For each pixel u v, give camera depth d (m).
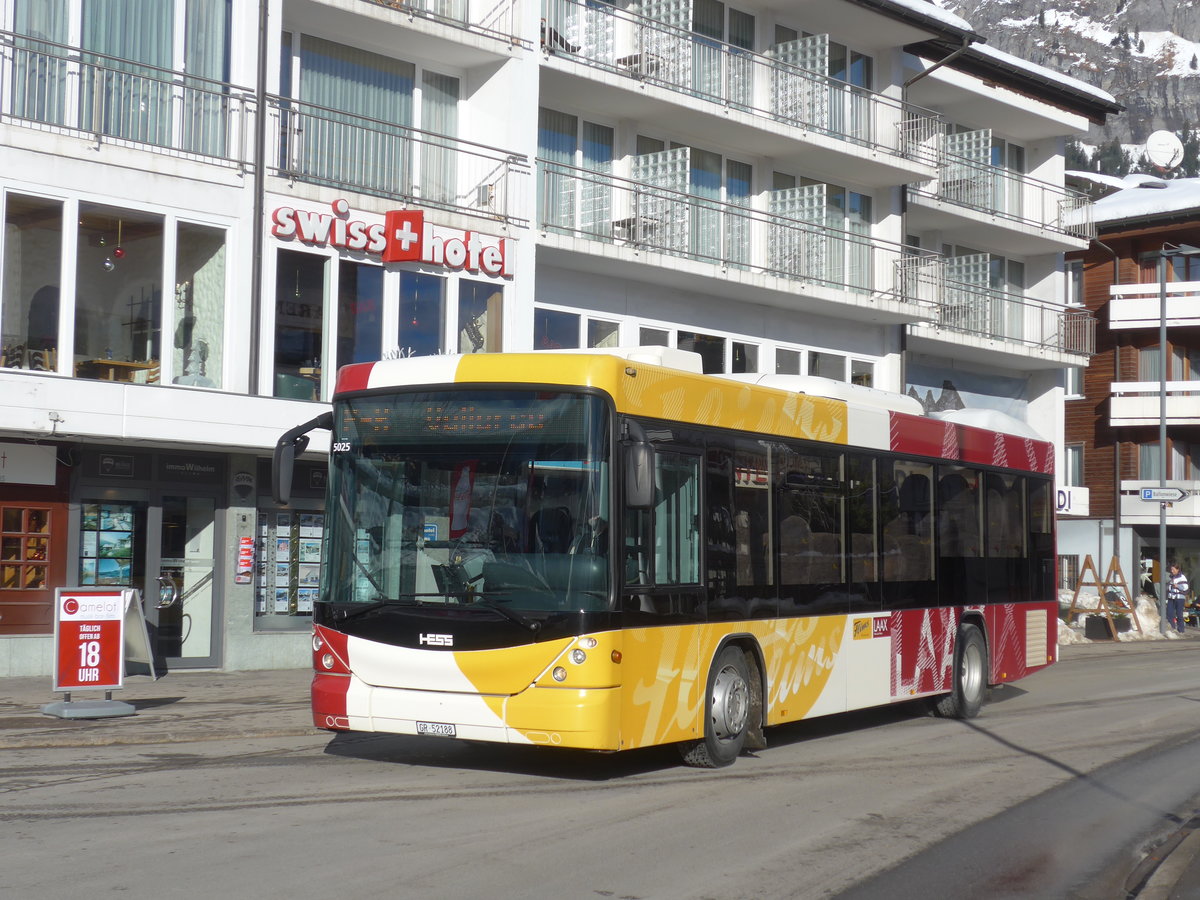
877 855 8.59
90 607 13.77
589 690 10.11
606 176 24.55
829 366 30.80
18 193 17.27
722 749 11.79
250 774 10.88
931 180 32.62
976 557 16.59
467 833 8.73
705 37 26.95
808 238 29.08
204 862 7.69
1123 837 9.40
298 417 19.00
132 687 16.86
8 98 17.50
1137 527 46.78
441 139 23.45
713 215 28.23
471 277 22.28
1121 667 25.44
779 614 12.55
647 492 10.23
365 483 10.97
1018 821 9.88
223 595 19.25
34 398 16.56
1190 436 48.84
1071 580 47.69
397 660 10.55
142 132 18.84
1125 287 47.69
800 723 15.72
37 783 10.27
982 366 36.97
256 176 19.56
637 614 10.55
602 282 25.83
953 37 32.00
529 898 7.14
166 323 18.56
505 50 23.17
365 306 20.92
